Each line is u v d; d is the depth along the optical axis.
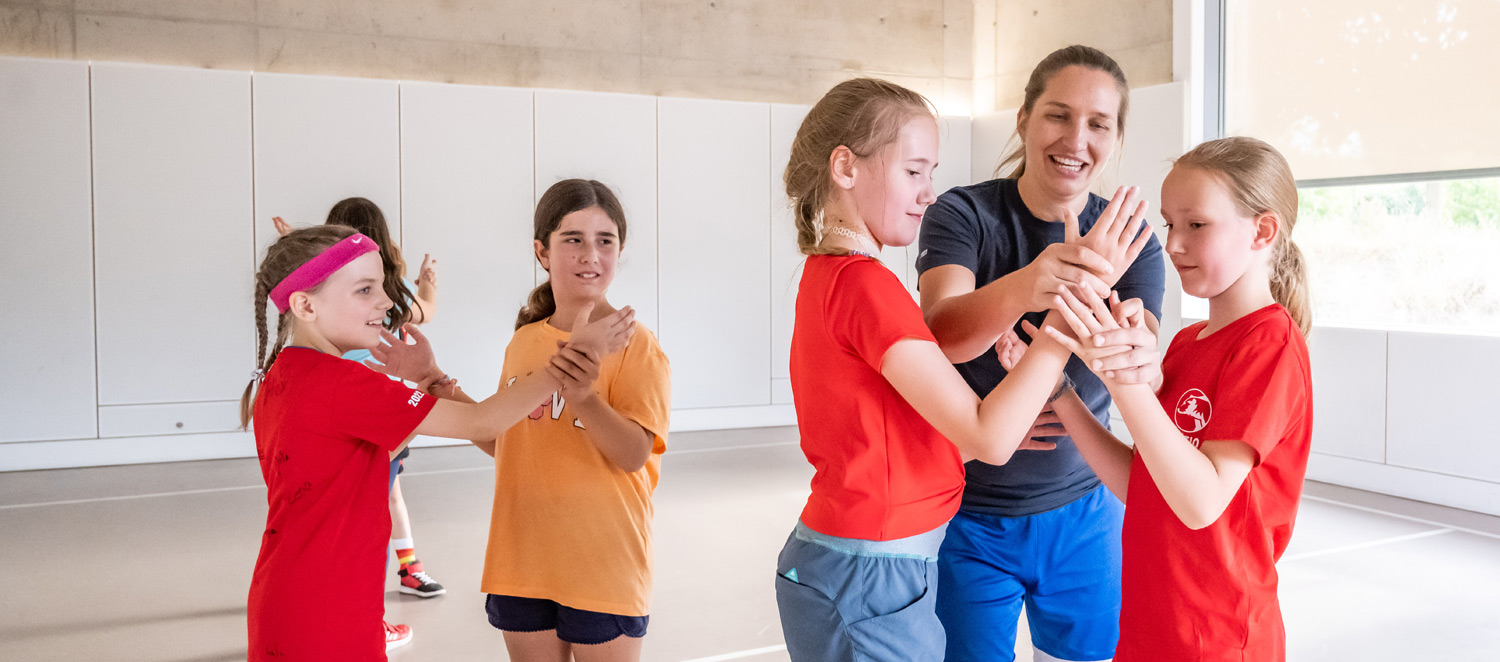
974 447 1.15
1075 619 1.72
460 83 7.32
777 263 7.77
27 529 4.59
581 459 1.89
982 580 1.70
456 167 6.83
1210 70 6.77
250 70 6.80
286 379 1.56
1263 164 1.32
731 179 7.60
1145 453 1.17
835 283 1.24
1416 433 5.17
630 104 7.27
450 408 1.59
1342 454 5.55
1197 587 1.30
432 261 4.11
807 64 8.38
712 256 7.56
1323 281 6.28
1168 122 6.84
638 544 1.92
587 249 1.98
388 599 3.64
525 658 1.95
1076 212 1.74
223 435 6.38
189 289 6.27
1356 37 5.83
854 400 1.23
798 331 1.33
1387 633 3.27
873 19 8.61
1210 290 1.33
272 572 1.52
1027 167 1.70
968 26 8.99
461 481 5.70
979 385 1.69
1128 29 7.47
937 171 8.62
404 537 3.71
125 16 6.50
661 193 7.39
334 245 1.58
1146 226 1.17
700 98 7.90
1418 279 5.71
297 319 1.61
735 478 5.79
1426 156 5.49
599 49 7.69
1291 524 1.35
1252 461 1.23
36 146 5.92
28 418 5.98
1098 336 1.11
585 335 1.69
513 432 1.94
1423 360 5.13
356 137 6.59
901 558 1.23
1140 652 1.36
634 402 1.92
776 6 8.23
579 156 7.14
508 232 6.98
